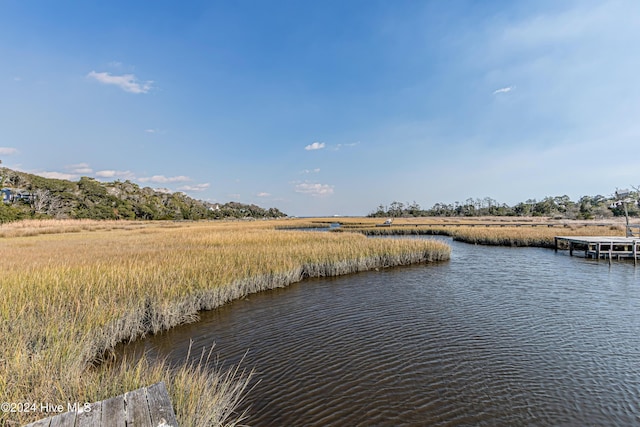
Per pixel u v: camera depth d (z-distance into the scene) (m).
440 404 5.47
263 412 5.16
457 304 11.41
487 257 22.84
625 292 12.95
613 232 31.91
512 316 10.08
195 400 4.27
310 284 14.74
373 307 11.09
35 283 9.03
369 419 5.04
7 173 76.31
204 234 31.56
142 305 8.84
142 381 4.57
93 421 2.54
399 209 119.06
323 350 7.65
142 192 110.69
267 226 57.94
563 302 11.59
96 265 11.95
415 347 7.81
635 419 5.10
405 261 20.39
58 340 5.73
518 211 94.94
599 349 7.69
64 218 63.72
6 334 5.66
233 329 9.03
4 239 28.25
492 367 6.81
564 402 5.55
